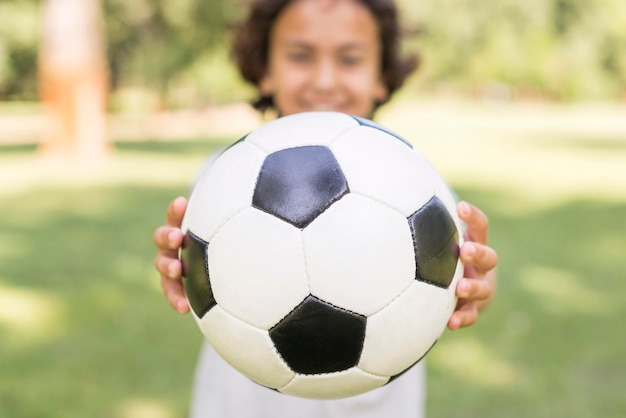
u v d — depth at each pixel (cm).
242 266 143
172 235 161
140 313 439
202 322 155
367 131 155
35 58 2403
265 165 148
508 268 553
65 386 333
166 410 312
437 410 308
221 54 1919
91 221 764
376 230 141
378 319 142
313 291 140
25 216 802
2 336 397
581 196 950
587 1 2928
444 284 151
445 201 156
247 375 156
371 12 269
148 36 2184
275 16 267
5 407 310
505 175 1187
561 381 337
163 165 1323
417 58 329
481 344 388
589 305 456
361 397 210
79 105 1381
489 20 2802
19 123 2547
